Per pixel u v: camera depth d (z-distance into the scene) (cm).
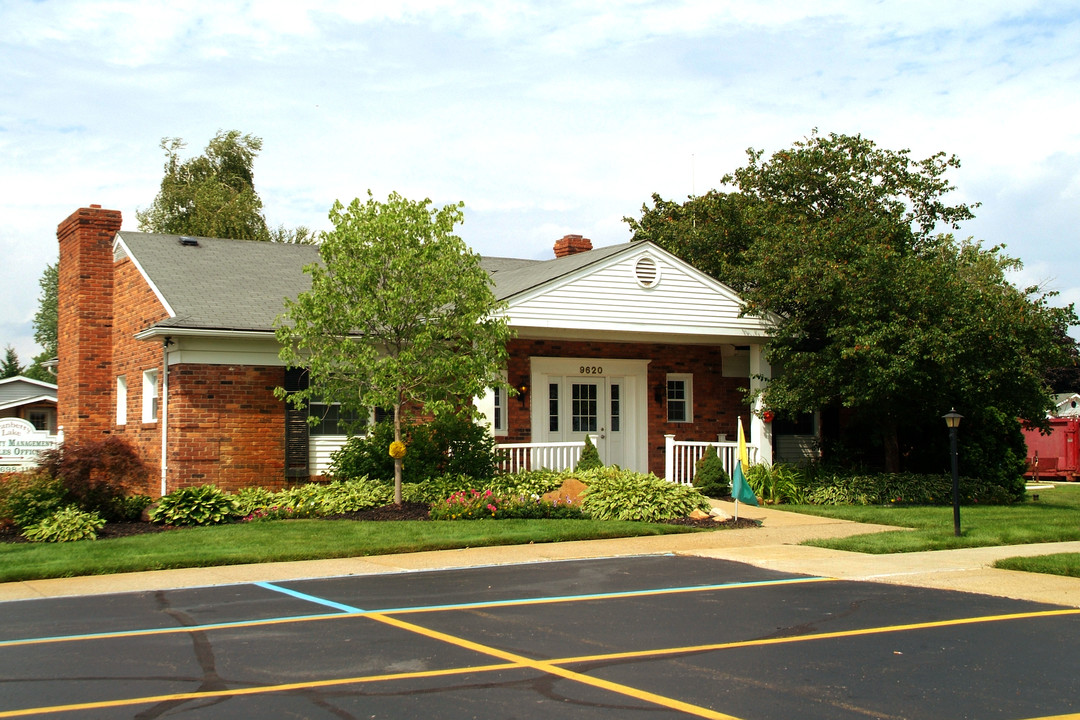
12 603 948
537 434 2044
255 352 1761
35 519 1383
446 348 1592
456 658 720
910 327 1764
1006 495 2000
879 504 1872
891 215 2147
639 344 2147
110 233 2138
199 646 760
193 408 1703
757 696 624
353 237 1512
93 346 2105
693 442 2019
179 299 1791
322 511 1555
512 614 880
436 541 1295
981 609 908
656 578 1077
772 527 1523
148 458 1848
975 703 611
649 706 602
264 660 716
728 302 2000
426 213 1546
